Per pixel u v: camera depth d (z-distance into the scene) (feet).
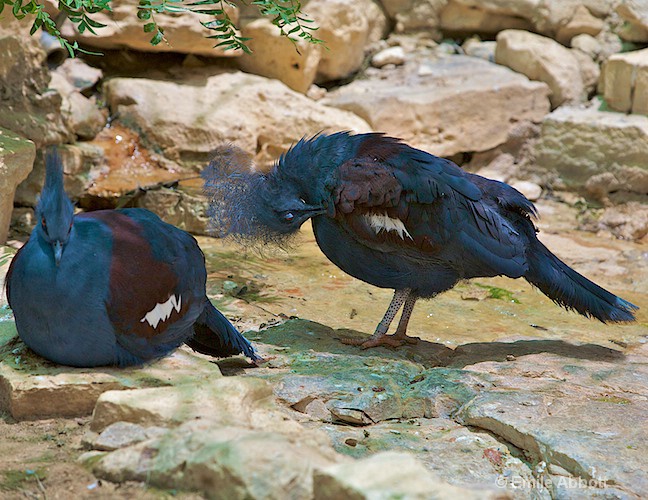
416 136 58.75
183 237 27.22
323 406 27.84
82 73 54.75
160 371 25.55
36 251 23.84
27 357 25.93
